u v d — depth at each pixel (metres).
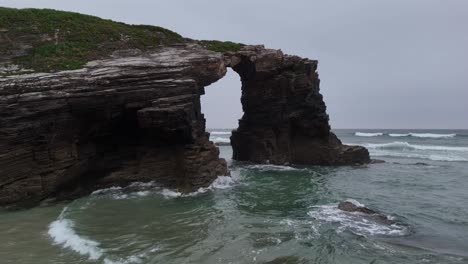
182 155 27.47
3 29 27.81
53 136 22.34
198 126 29.59
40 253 13.81
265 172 38.25
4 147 20.33
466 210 22.50
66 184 24.08
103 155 27.33
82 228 16.97
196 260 13.39
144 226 17.53
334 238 16.31
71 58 27.11
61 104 22.27
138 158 27.89
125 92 24.81
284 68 43.03
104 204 21.97
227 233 16.61
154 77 26.09
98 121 25.03
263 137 45.31
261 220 19.02
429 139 112.00
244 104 46.97
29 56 26.27
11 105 20.45
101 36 31.17
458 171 40.62
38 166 21.94
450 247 15.70
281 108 44.19
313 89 45.16
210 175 28.47
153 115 25.16
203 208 21.55
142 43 32.66
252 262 13.41
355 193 27.67
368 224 18.64
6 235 15.89
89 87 23.38
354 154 46.59
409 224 19.05
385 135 141.50
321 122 44.59
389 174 37.94
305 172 38.72
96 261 13.09
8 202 20.58
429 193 28.03
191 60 29.20
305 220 19.11
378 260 14.07
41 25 29.50
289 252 14.49
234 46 40.47
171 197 24.53
